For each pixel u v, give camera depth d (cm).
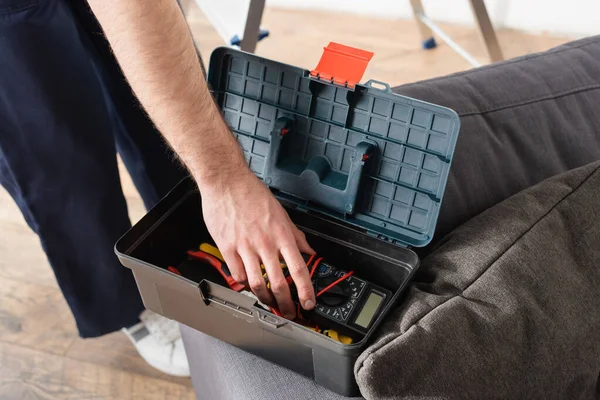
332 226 89
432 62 210
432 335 67
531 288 73
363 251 88
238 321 77
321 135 88
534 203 81
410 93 95
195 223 96
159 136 125
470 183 93
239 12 165
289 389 76
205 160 76
